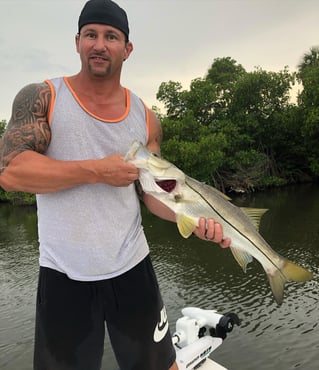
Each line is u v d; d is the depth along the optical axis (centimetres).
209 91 3675
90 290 210
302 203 2684
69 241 205
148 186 214
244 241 250
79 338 212
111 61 205
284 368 693
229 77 4441
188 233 229
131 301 221
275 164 3909
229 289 1096
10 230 2180
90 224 205
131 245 221
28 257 1559
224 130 3516
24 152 192
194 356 359
